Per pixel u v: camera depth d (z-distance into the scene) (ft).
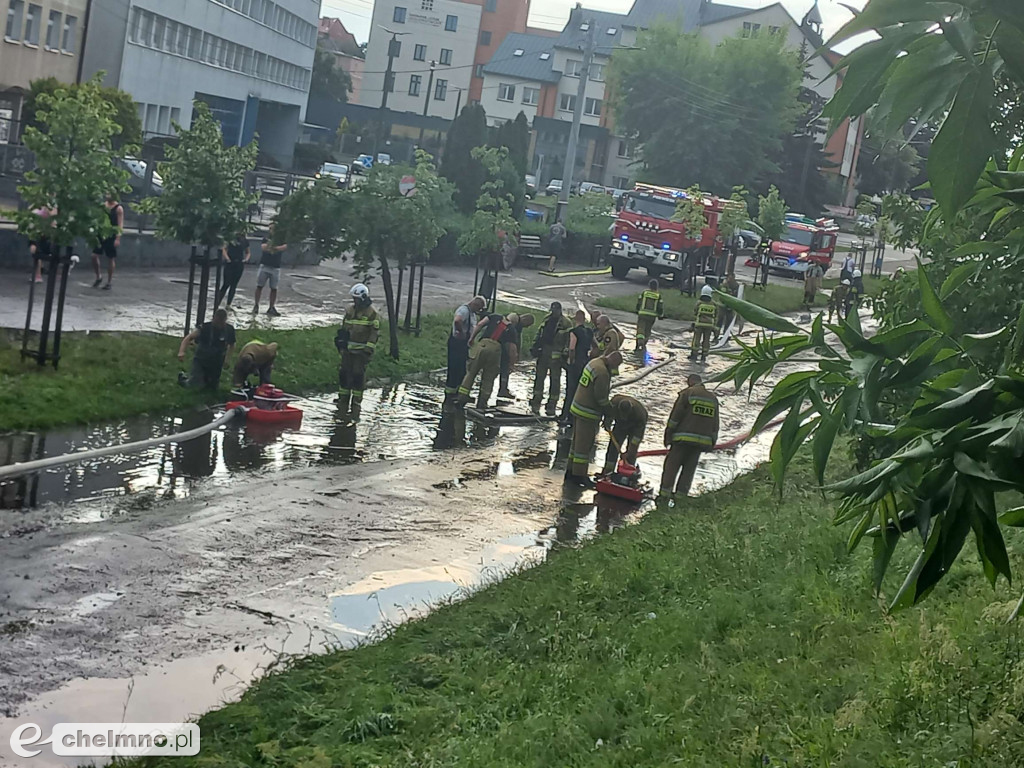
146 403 45.57
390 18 348.79
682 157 228.43
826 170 245.04
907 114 7.09
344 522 35.81
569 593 29.89
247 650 25.12
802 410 10.84
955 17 6.78
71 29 142.10
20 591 26.30
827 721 18.71
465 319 57.41
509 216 84.69
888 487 9.42
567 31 321.11
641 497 44.37
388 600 29.60
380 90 353.31
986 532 8.65
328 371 58.59
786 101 225.97
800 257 171.12
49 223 45.39
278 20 220.02
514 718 21.66
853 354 9.59
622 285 132.57
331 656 24.86
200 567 29.81
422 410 55.62
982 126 6.77
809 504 40.81
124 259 81.15
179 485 37.06
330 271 102.68
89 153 45.55
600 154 300.20
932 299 9.75
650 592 29.86
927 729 17.57
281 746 20.36
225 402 49.03
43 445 38.47
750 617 26.43
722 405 68.64
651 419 62.39
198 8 178.19
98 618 25.57
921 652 20.45
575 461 45.65
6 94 127.13
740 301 10.11
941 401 9.40
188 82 181.57
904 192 36.70
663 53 229.45
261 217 110.22
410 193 63.62
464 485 43.09
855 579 28.07
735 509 41.09
